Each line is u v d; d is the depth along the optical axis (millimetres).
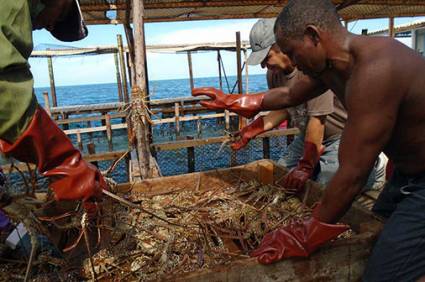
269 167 2639
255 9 7684
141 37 3512
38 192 2072
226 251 1712
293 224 1484
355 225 1850
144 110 3541
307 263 1429
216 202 2293
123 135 15102
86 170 1242
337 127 2918
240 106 2244
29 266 1426
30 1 1312
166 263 1631
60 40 1904
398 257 1429
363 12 8930
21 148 1120
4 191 1479
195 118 13109
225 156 8375
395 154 1557
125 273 1597
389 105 1295
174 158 8609
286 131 6137
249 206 2193
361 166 1341
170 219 2062
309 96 2090
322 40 1388
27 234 1846
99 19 7305
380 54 1311
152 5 6516
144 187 2387
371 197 2842
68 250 1780
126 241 1824
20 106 1046
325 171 2912
